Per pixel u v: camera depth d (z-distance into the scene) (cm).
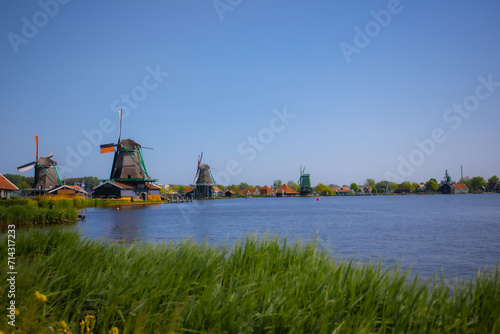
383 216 5403
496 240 2588
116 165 9869
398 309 577
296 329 513
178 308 557
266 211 7400
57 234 1117
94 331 588
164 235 2930
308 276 690
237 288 639
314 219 4938
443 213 5922
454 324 506
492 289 617
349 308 565
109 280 712
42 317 549
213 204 12312
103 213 6281
